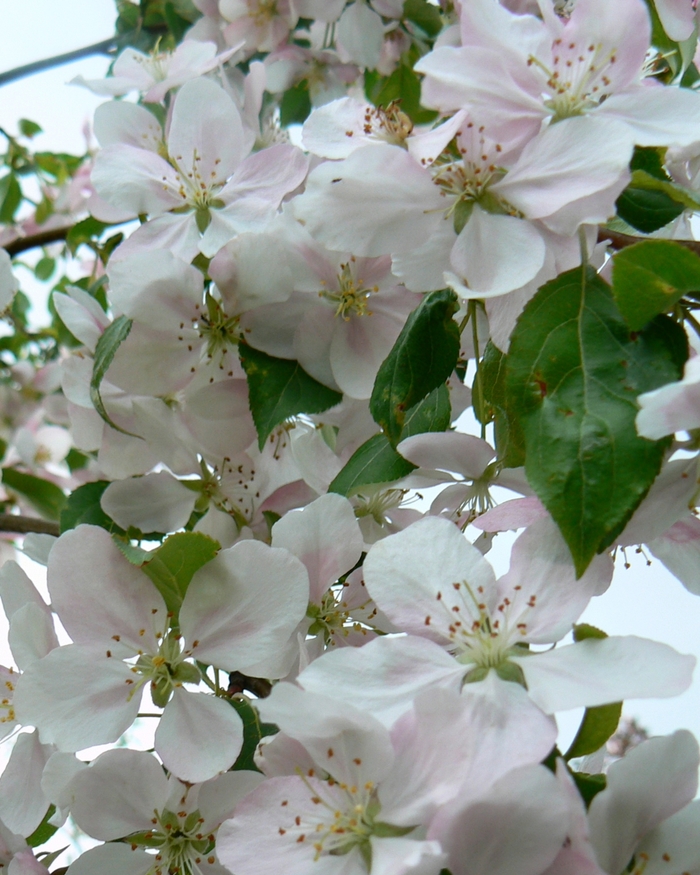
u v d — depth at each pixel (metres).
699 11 0.38
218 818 0.34
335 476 0.39
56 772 0.34
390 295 0.37
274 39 0.52
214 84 0.39
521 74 0.33
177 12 0.54
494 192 0.33
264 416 0.37
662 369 0.31
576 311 0.32
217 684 0.35
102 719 0.34
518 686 0.31
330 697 0.30
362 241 0.34
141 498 0.39
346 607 0.37
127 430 0.40
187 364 0.38
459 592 0.32
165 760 0.34
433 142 0.33
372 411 0.35
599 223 0.33
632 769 0.31
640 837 0.31
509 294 0.33
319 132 0.35
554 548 0.32
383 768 0.31
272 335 0.37
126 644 0.35
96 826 0.34
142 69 0.44
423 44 0.51
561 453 0.31
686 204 0.33
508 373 0.32
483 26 0.33
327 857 0.31
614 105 0.33
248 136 0.39
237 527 0.40
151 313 0.37
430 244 0.34
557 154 0.33
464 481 0.37
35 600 0.37
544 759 0.31
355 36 0.51
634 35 0.33
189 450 0.39
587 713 0.32
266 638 0.34
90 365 0.40
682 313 0.32
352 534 0.36
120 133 0.41
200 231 0.38
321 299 0.37
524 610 0.32
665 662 0.31
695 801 0.31
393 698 0.31
